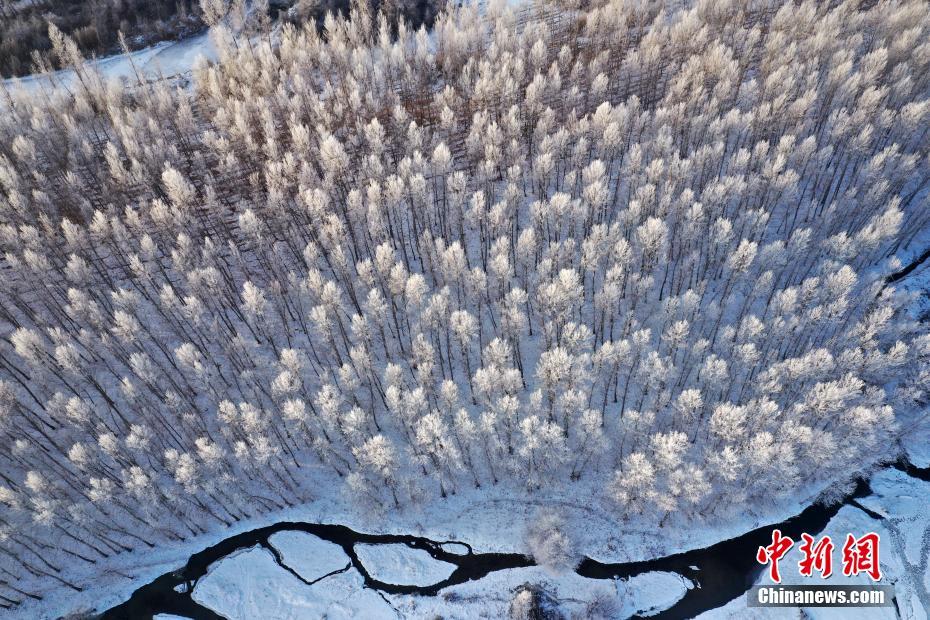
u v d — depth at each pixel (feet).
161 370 197.06
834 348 188.34
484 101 255.50
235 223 246.47
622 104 241.35
